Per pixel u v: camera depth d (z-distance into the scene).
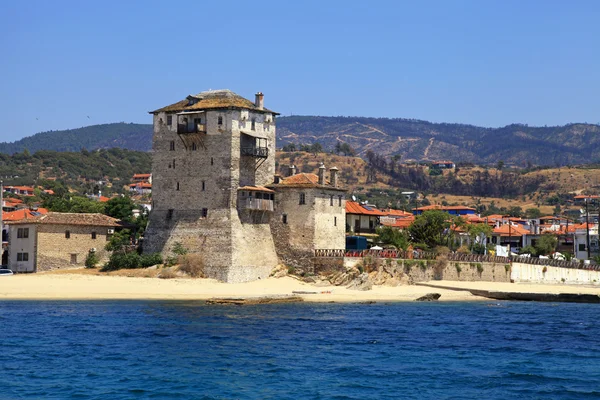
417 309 181.50
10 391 95.69
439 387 100.69
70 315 155.50
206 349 121.56
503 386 101.88
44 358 113.06
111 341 126.56
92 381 100.69
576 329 152.00
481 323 158.38
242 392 96.94
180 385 99.50
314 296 195.88
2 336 129.50
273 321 152.62
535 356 121.25
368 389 99.06
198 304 179.38
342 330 143.00
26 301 178.62
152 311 164.38
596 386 102.31
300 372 107.25
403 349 125.06
